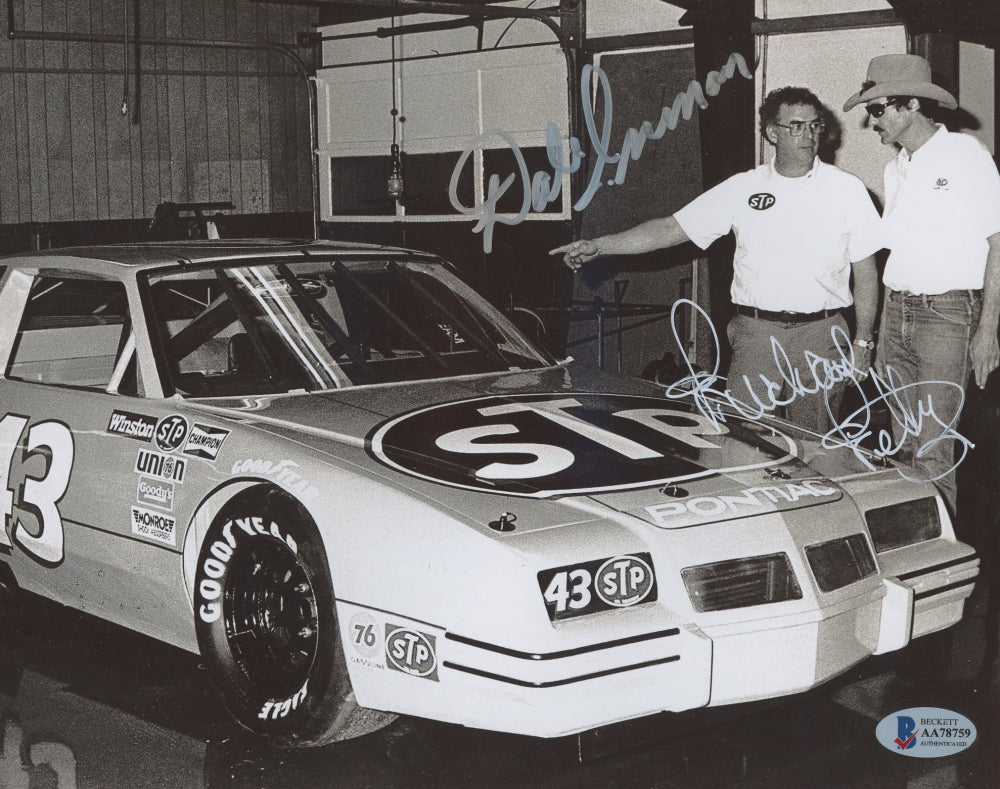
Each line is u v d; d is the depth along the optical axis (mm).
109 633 4207
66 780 3027
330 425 3328
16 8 11086
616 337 9766
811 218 4590
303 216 13016
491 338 4336
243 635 3215
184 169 12195
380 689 2832
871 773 3062
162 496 3393
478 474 2986
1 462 4031
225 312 4172
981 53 8008
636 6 9508
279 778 3037
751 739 3275
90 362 4504
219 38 12188
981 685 3654
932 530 3328
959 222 4469
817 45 8281
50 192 11422
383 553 2812
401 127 11555
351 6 11867
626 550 2719
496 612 2617
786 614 2812
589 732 2740
